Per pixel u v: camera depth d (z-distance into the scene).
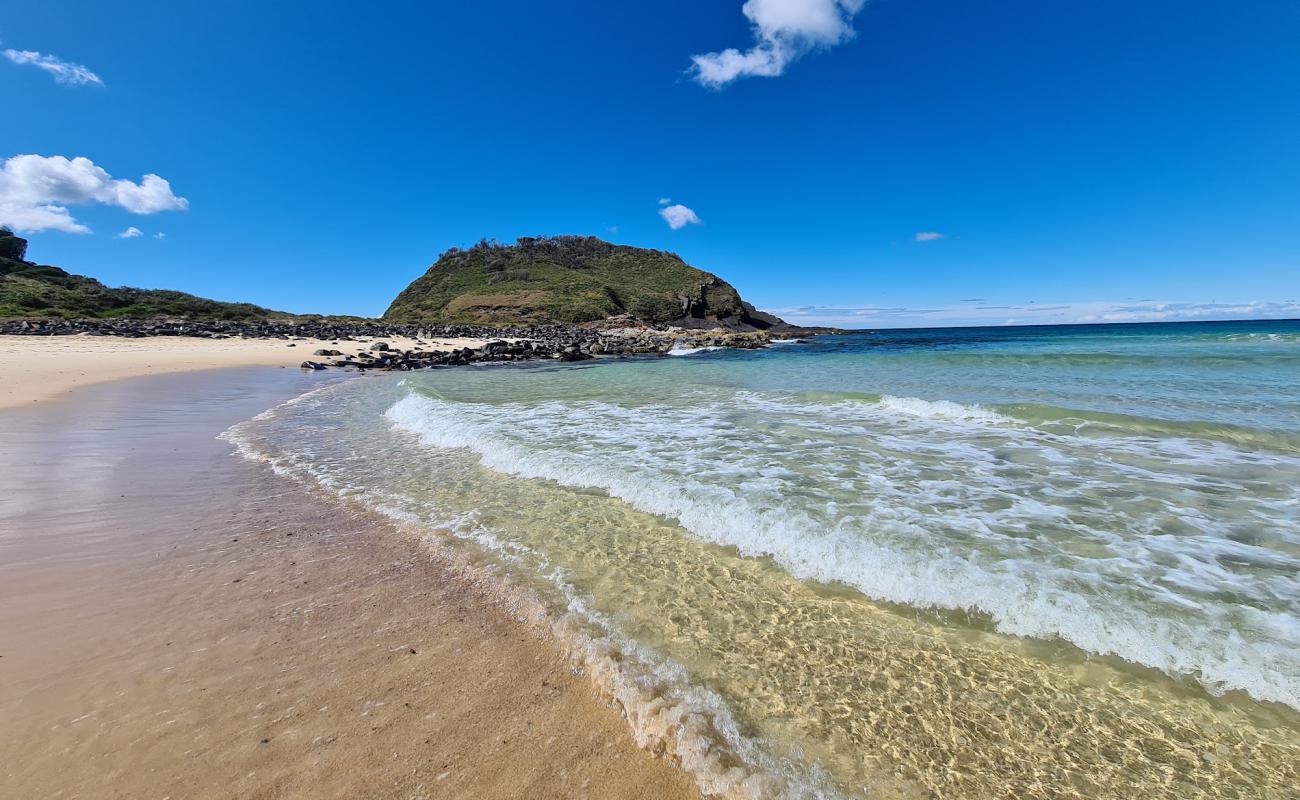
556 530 5.18
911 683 2.97
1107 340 40.69
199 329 40.91
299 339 40.12
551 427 9.75
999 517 5.14
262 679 2.96
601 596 3.92
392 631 3.48
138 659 3.11
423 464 7.74
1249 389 12.58
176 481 6.76
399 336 46.25
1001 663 3.12
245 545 4.85
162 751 2.43
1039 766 2.43
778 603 3.80
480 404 12.77
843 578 4.09
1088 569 4.09
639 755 2.49
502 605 3.82
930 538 4.64
